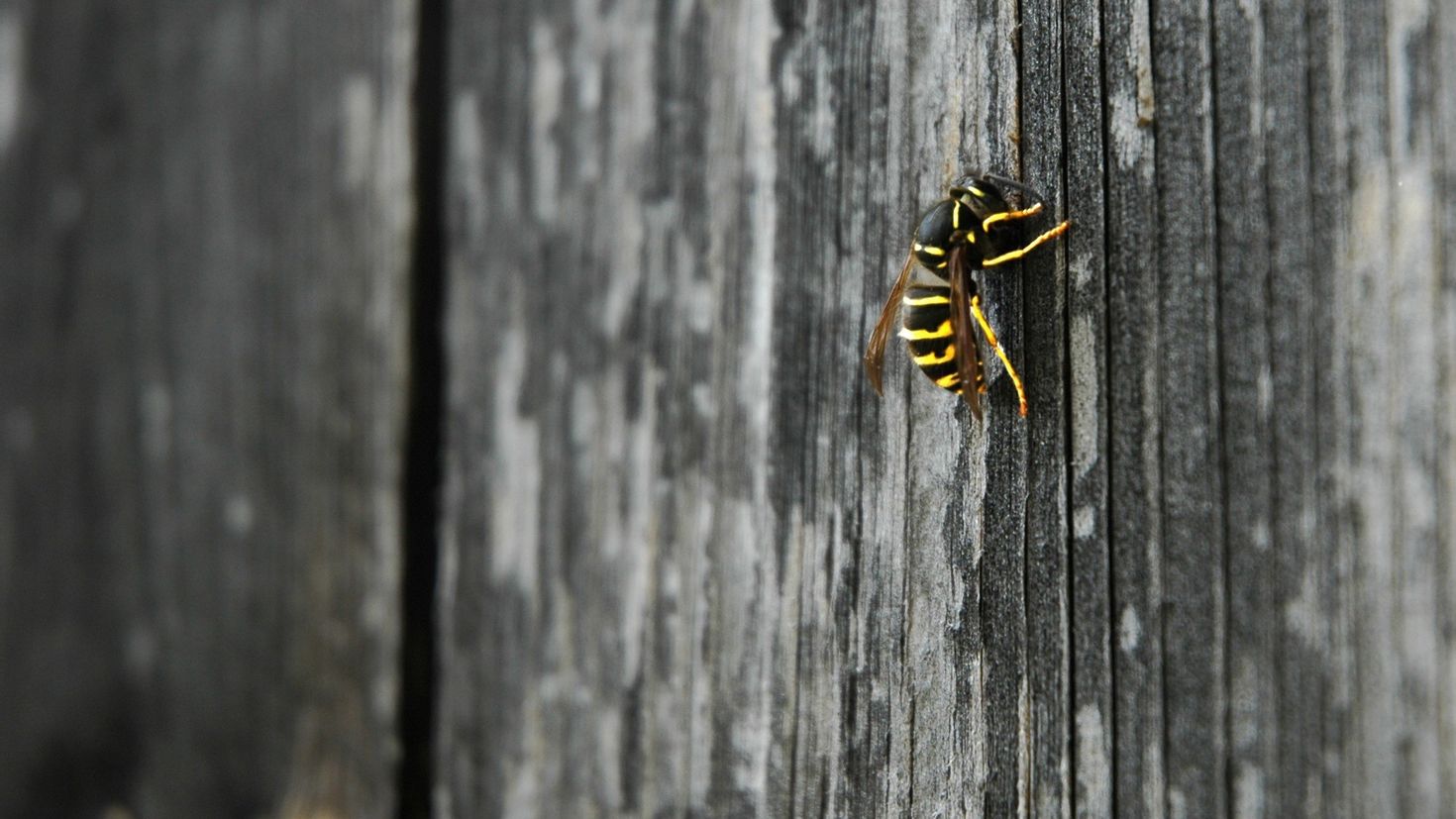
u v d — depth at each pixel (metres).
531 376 0.31
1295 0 0.26
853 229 0.28
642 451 0.30
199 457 0.34
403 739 0.32
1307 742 0.26
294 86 0.33
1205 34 0.26
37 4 0.36
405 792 0.32
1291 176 0.26
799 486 0.28
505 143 0.31
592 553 0.30
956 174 0.27
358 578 0.33
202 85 0.34
